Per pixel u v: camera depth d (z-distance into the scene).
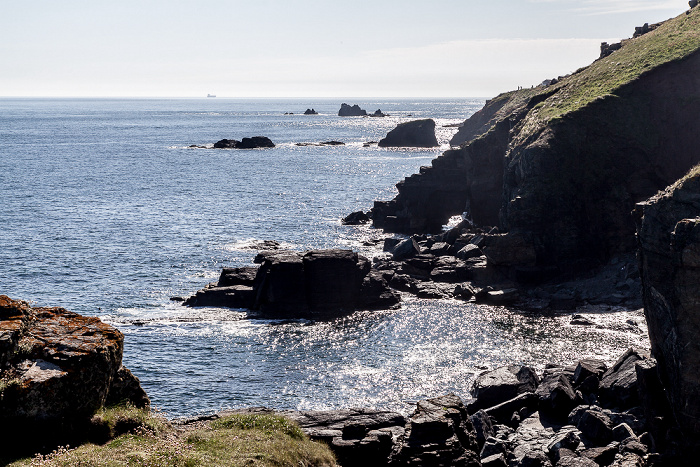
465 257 86.81
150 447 20.41
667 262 38.41
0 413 18.92
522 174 87.88
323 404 49.78
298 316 71.94
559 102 102.38
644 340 61.12
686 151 90.19
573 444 36.84
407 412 47.72
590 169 87.38
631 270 77.12
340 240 108.50
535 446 37.81
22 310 21.94
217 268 91.44
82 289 81.19
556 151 86.12
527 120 104.50
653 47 105.88
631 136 89.62
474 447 29.83
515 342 62.00
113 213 134.12
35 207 140.00
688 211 38.06
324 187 175.50
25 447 19.12
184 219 127.75
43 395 19.45
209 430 24.91
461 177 117.31
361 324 69.00
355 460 28.48
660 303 38.72
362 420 31.86
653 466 34.81
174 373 56.06
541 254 82.75
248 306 74.50
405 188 118.81
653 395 38.94
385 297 75.06
